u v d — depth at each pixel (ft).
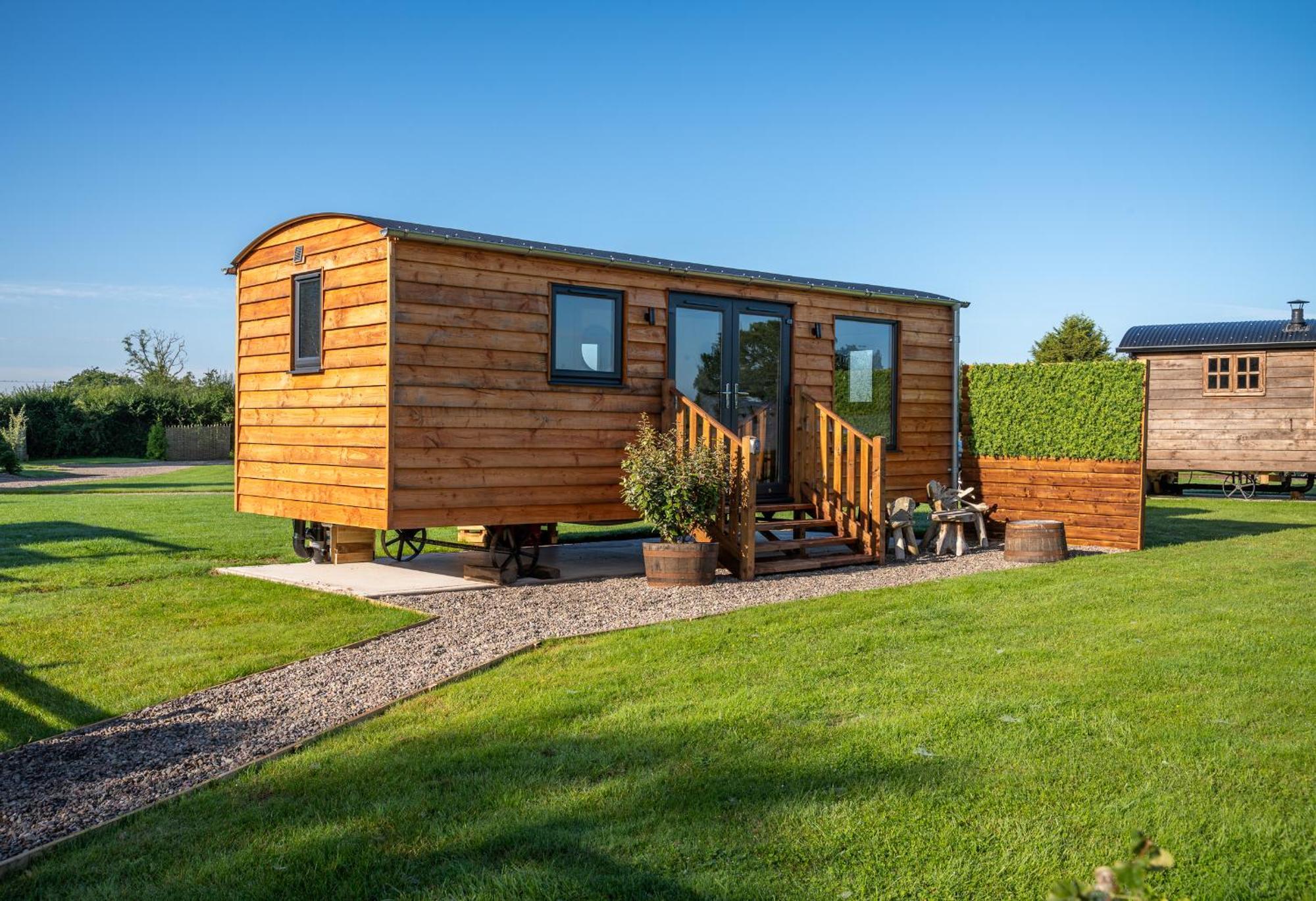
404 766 14.73
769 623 24.57
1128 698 18.02
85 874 11.57
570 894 10.92
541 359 32.58
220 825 12.82
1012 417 44.73
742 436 38.14
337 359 31.58
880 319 42.65
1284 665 20.34
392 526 29.35
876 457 36.24
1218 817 12.88
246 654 21.89
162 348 224.53
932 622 24.71
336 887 11.16
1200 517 56.75
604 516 34.24
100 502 59.62
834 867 11.54
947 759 14.84
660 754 15.08
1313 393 70.13
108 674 20.27
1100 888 6.17
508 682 19.27
